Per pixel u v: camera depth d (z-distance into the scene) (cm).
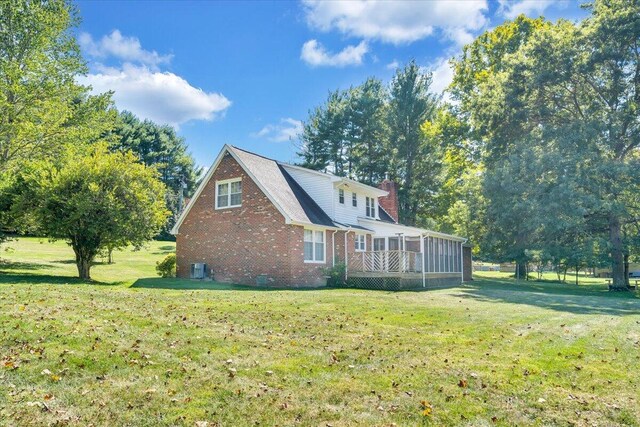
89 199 1689
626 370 650
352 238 2373
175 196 5741
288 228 1914
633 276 4797
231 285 1875
